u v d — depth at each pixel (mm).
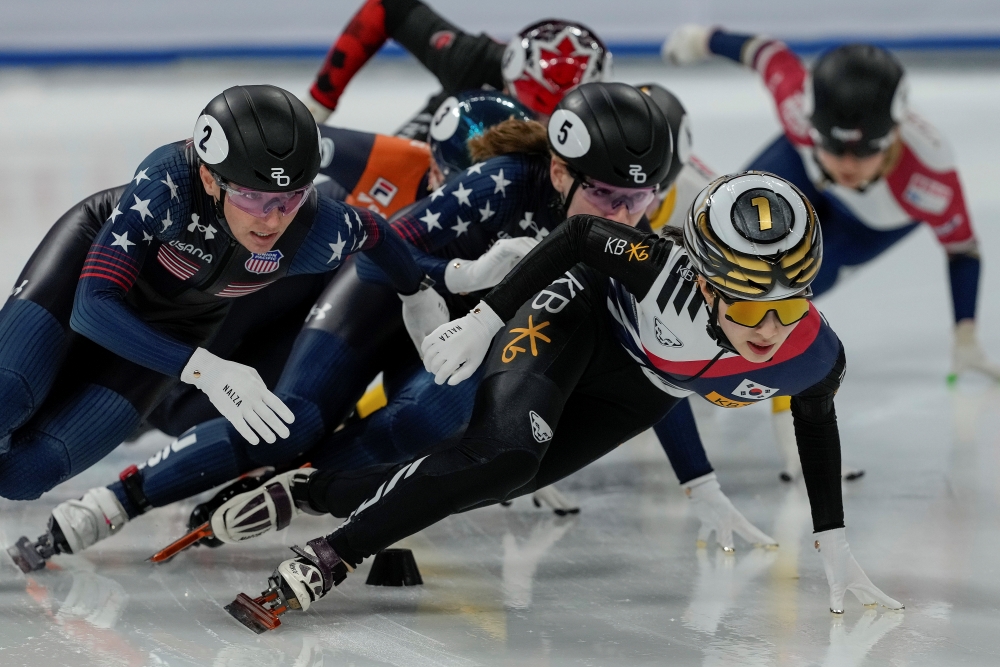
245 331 11938
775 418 13312
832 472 9203
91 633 8594
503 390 9141
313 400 10664
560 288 9711
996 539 11094
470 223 10625
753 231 7777
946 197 16125
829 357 8609
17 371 9500
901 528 11406
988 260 24266
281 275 9766
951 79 49125
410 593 9633
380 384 13844
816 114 15445
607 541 11125
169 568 10086
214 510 10086
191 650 8320
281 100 8727
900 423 15062
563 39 12766
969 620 9203
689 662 8320
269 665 8086
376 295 11141
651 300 8781
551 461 9898
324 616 9062
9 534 10750
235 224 8891
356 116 36906
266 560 10336
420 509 8758
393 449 10648
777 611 9352
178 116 39344
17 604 9164
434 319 10352
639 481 13211
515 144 10742
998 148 35688
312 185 9078
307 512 10070
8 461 9852
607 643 8641
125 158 31859
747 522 10961
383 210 12578
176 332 10523
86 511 10008
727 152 32625
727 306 8125
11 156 32406
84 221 10289
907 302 21969
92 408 9930
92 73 49562
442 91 14984
